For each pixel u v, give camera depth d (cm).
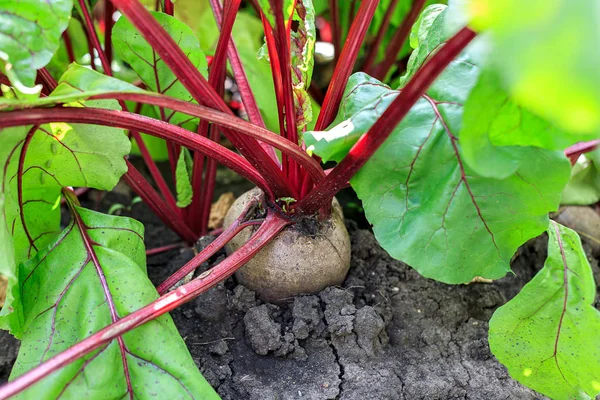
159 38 24
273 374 32
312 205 31
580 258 29
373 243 39
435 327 35
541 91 13
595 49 12
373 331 33
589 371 29
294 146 28
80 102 26
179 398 26
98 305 28
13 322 28
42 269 29
